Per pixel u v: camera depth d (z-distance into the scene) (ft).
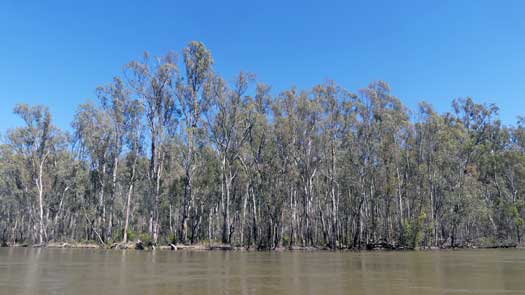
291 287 59.57
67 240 238.48
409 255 145.89
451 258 126.11
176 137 209.67
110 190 231.91
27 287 59.36
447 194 217.77
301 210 229.04
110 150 226.17
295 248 199.62
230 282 65.36
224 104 202.80
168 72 207.00
